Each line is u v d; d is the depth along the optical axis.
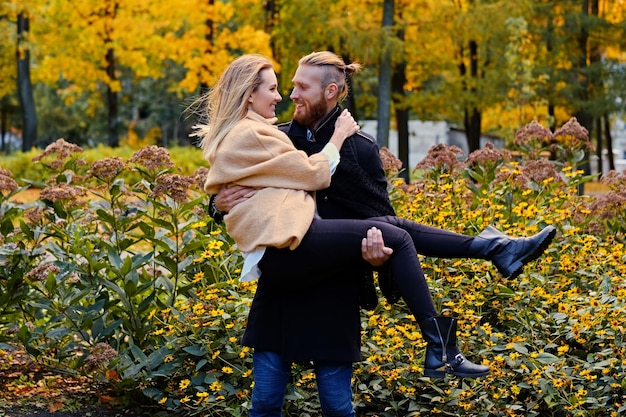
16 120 44.22
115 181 4.58
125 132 42.66
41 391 4.63
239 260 4.73
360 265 3.29
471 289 4.46
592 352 4.31
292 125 3.42
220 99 3.31
